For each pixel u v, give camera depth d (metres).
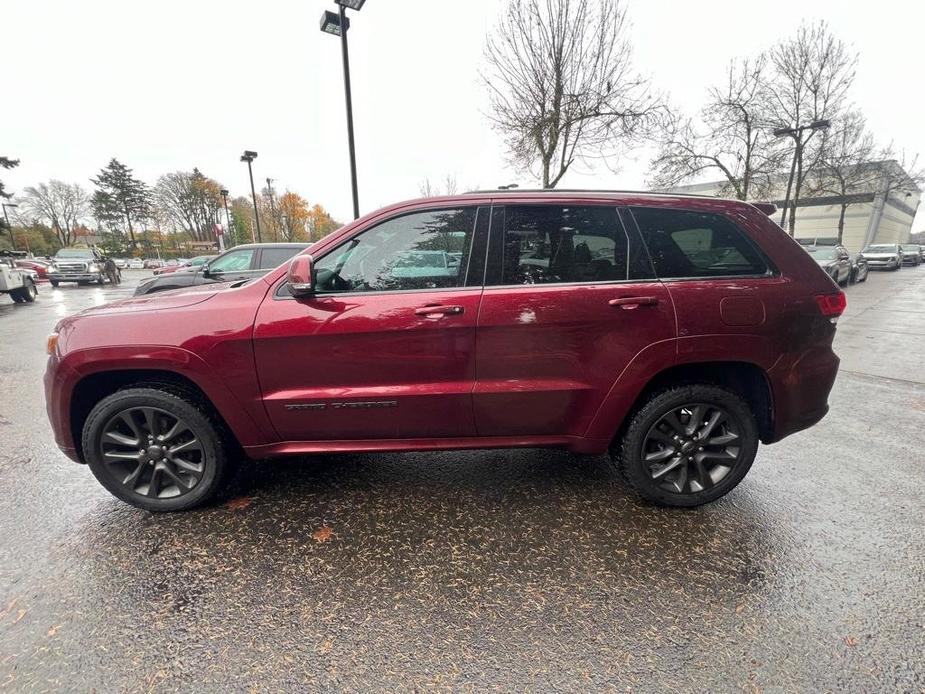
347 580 2.01
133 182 72.62
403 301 2.29
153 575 2.04
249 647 1.67
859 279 18.38
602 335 2.33
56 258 22.53
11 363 6.19
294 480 2.86
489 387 2.36
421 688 1.52
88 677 1.55
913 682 1.52
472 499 2.65
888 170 28.83
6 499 2.67
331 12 9.94
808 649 1.65
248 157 24.39
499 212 2.38
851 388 4.77
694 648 1.66
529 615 1.82
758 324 2.35
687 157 22.95
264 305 2.31
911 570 2.06
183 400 2.38
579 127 10.35
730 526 2.39
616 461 2.58
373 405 2.37
